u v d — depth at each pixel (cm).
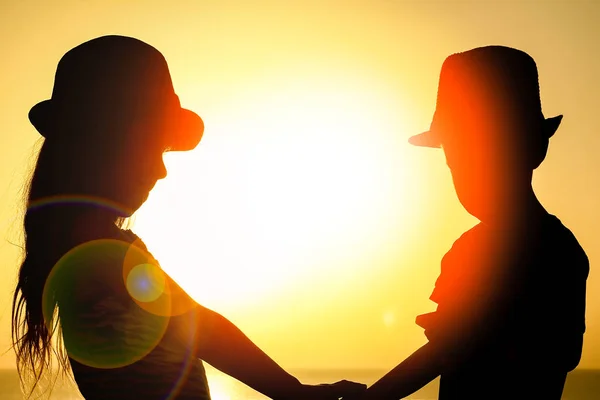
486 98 178
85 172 153
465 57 185
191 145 166
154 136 159
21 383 152
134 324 137
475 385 166
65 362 150
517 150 176
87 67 157
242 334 152
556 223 176
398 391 176
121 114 155
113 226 150
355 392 176
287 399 158
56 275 145
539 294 164
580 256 172
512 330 164
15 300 156
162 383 137
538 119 178
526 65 180
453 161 185
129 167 155
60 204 151
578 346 165
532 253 168
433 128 192
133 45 160
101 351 134
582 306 169
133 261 144
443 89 188
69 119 155
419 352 176
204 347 148
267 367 154
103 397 134
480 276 170
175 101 165
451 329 171
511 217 174
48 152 157
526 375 162
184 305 148
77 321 137
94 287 138
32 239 152
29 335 151
